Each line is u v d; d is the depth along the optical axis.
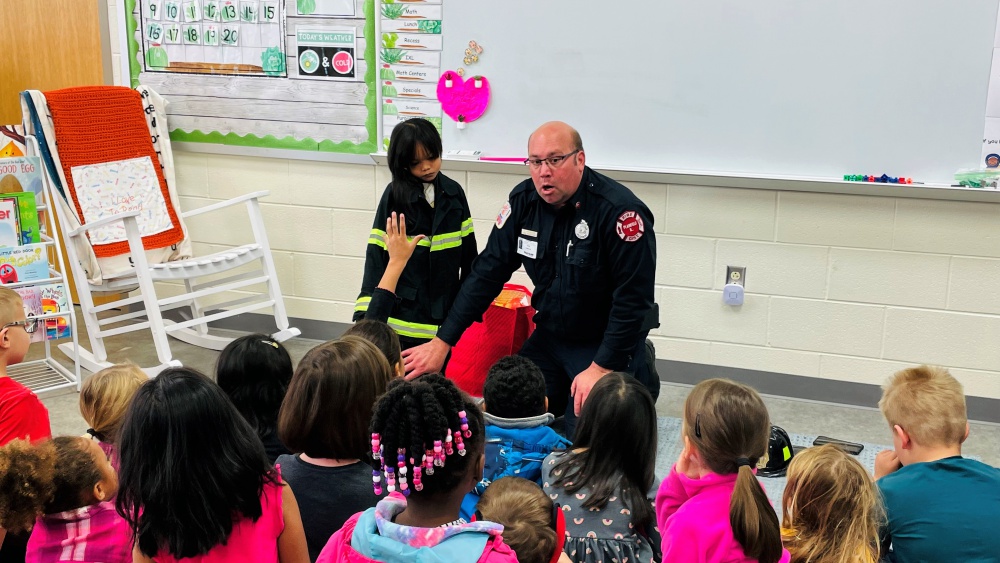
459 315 3.01
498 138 4.05
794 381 3.92
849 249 3.73
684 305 3.99
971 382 3.71
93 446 1.82
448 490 1.34
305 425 1.78
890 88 3.53
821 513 1.72
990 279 3.60
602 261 2.85
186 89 4.52
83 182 4.16
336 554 1.36
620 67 3.82
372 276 3.05
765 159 3.74
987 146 3.48
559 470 1.96
